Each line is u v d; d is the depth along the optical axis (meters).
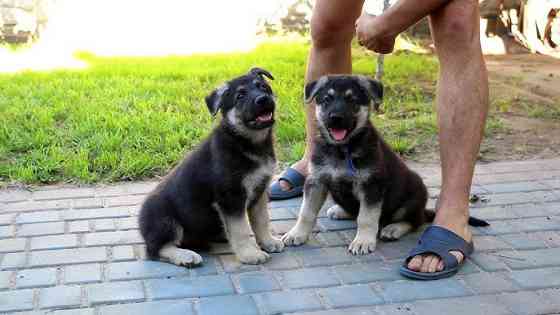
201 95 2.91
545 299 1.23
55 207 1.75
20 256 1.44
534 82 3.36
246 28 4.89
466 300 1.23
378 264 1.40
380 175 1.47
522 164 2.09
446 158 1.45
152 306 1.23
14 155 2.15
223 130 1.43
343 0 1.68
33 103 2.72
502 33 4.52
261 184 1.44
